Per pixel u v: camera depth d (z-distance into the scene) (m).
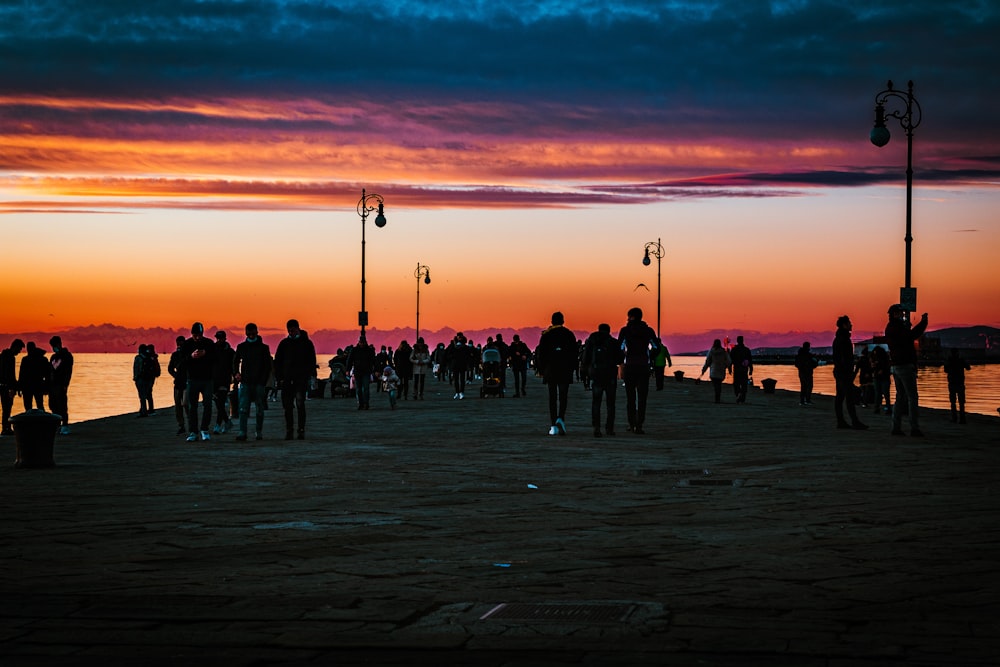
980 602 6.88
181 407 22.31
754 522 10.07
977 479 13.44
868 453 16.98
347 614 6.63
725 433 21.53
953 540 9.07
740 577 7.64
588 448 18.19
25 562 8.29
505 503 11.45
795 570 7.87
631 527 9.84
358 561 8.30
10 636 6.16
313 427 23.95
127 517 10.53
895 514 10.52
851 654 5.75
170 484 13.33
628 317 21.64
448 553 8.61
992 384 86.00
